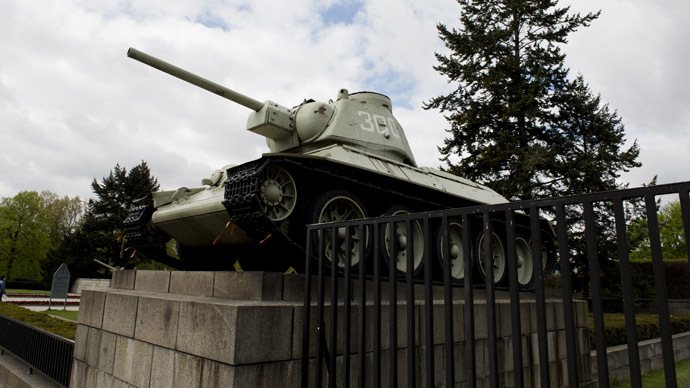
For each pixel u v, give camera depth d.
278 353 5.07
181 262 11.01
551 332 9.13
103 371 7.02
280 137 10.66
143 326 6.30
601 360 2.91
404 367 6.33
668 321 2.66
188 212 8.89
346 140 10.02
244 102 9.79
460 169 26.17
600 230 23.94
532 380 8.53
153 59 8.47
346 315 4.50
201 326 5.24
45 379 8.48
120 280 8.39
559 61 24.75
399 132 11.26
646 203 2.79
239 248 9.52
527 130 26.12
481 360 7.57
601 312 2.93
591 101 26.45
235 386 4.67
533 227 3.24
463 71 25.97
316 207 7.68
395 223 4.13
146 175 52.66
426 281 3.78
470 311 3.51
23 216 57.19
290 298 5.79
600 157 23.86
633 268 27.92
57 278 26.09
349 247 4.57
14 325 10.53
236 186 7.19
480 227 11.38
